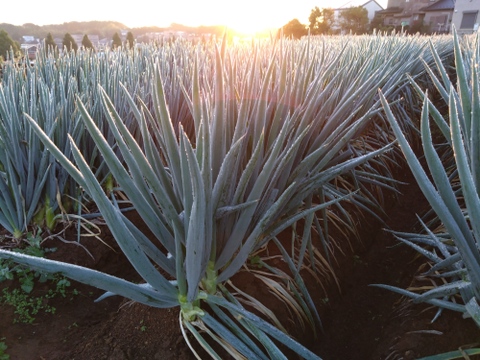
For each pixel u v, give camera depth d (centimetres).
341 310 236
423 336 172
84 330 191
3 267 209
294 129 205
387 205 363
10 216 226
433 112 162
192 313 150
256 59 198
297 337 191
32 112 241
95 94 302
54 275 211
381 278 265
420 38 993
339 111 219
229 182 148
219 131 158
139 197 140
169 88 316
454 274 173
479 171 141
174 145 149
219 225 158
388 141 423
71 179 252
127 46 605
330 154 189
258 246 175
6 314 191
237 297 187
